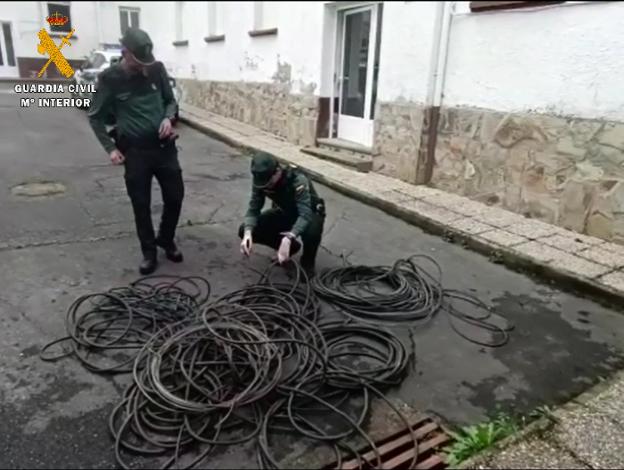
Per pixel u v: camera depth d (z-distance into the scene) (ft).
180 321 10.79
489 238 16.19
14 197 18.95
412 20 20.98
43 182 20.90
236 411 8.36
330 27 27.22
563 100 16.48
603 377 9.91
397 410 8.64
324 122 28.71
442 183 21.49
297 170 12.94
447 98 20.57
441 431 8.29
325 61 27.71
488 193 19.57
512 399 9.16
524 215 18.40
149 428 7.94
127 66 12.07
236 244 15.90
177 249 14.94
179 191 13.52
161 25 52.85
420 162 21.76
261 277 13.50
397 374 9.50
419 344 10.83
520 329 11.60
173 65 51.44
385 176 23.68
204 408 7.96
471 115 19.63
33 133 27.86
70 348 10.02
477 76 19.16
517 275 14.51
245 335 9.92
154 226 16.94
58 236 15.64
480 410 8.84
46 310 11.39
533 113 17.43
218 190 21.75
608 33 14.99
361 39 26.09
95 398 8.65
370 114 26.09
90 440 7.73
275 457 7.51
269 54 33.19
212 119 39.75
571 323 11.94
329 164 25.76
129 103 12.33
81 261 14.01
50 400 8.54
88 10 52.60
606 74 15.25
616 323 12.01
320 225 13.25
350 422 8.15
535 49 16.99
